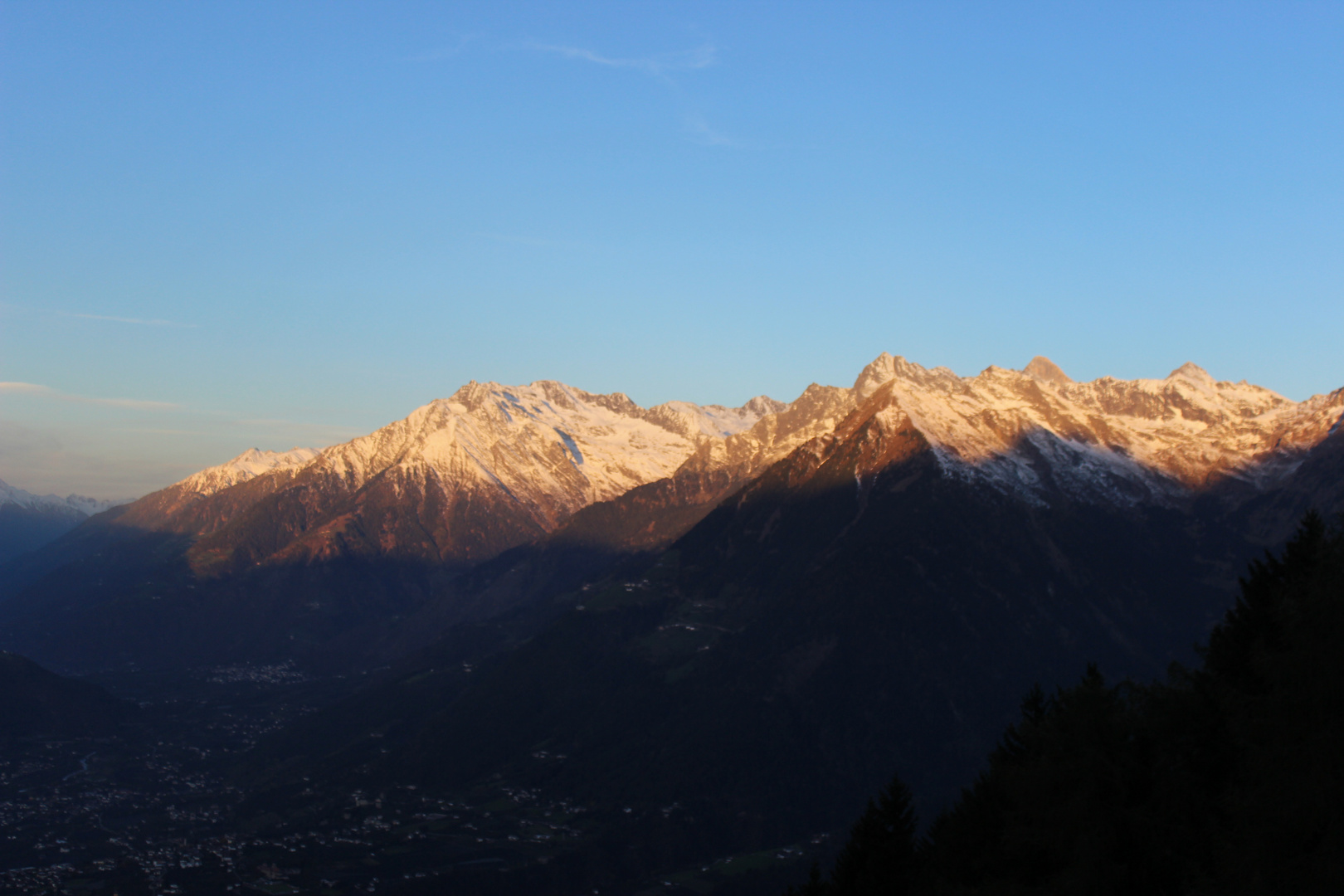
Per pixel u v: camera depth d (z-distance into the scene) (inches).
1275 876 3073.3
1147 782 3715.6
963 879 4301.2
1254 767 3275.1
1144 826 3582.7
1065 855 3703.3
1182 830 3540.8
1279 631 3698.3
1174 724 3846.0
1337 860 2945.4
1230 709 3511.3
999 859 4114.2
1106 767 3703.3
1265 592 3966.5
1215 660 3924.7
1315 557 3767.2
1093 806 3644.2
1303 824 3061.0
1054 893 3612.2
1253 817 3181.6
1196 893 3272.6
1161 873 3528.5
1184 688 4045.3
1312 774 3058.6
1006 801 4320.9
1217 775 3661.4
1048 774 3752.5
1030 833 3757.4
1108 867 3560.5
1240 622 3914.9
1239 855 3174.2
